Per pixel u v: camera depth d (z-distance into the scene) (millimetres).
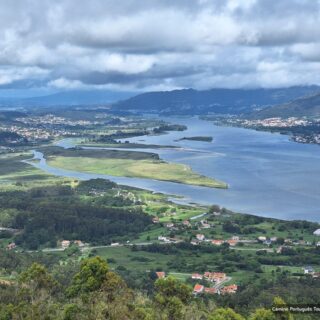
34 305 116875
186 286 130875
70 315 109062
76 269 186750
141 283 179750
